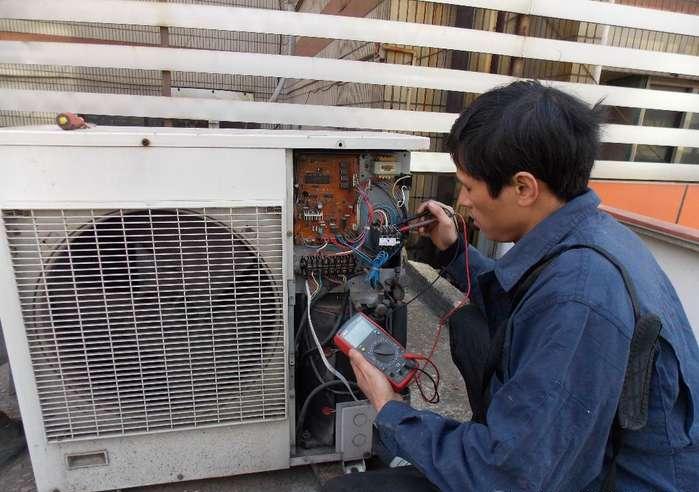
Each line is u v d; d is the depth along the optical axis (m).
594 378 0.72
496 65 3.26
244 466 1.51
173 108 2.56
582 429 0.72
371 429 1.53
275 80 5.93
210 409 1.43
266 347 1.42
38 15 2.33
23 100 2.43
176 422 1.42
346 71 2.63
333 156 1.43
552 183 0.81
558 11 2.72
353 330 1.24
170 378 1.37
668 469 0.82
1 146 1.13
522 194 0.83
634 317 0.74
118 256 1.24
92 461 1.42
